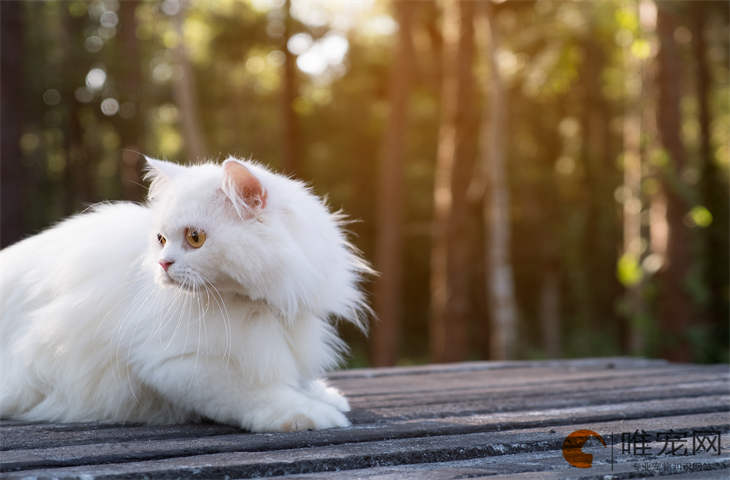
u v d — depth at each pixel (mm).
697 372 5191
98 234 3213
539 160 23844
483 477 2176
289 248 2797
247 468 2234
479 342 21000
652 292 11672
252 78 26078
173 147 23344
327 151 24953
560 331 24156
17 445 2648
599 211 22516
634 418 3355
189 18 21766
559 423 3164
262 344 2900
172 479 2146
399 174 15367
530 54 18375
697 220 11164
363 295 3385
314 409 2902
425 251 24891
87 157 20812
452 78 13500
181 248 2781
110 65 18078
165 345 2852
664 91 11305
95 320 3029
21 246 3488
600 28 16938
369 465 2416
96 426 3023
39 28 19297
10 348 3256
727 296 15836
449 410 3430
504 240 12461
